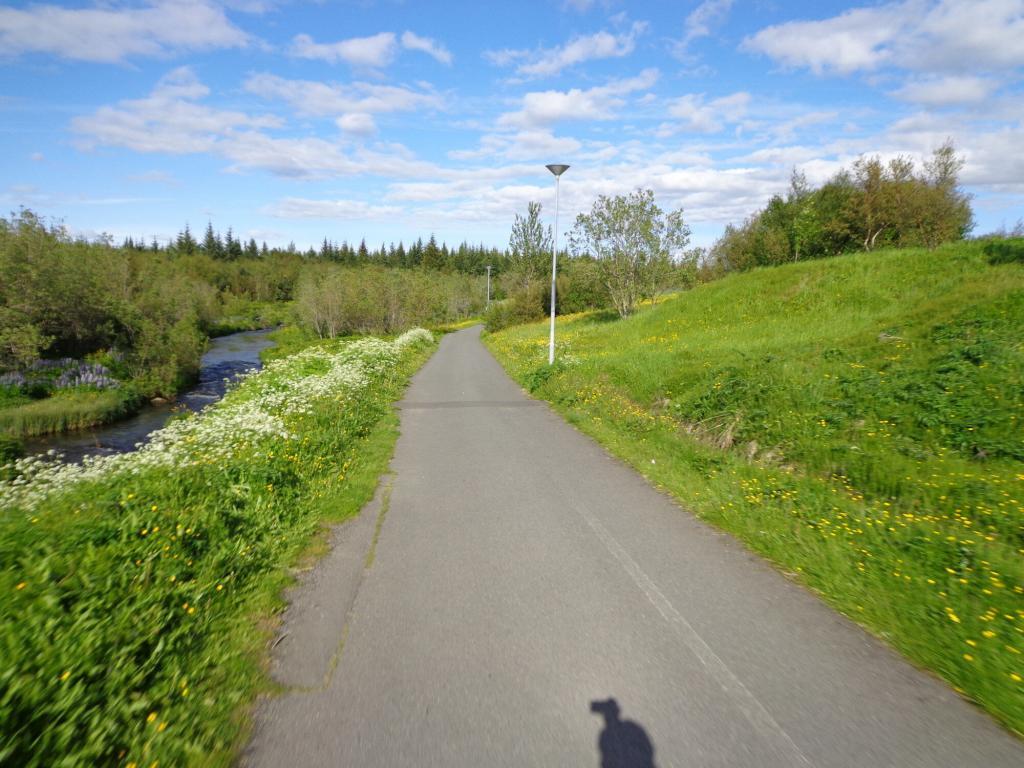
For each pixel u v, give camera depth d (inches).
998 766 92.4
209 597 142.0
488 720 103.4
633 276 1047.0
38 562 133.0
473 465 287.3
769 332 531.2
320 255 4552.2
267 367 631.2
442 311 2503.7
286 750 96.1
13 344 783.1
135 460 244.5
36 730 93.3
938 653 121.1
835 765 92.6
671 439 311.6
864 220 885.8
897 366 322.7
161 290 1147.3
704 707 107.0
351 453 296.5
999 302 370.3
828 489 220.2
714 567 169.5
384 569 168.7
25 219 894.4
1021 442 224.5
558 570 167.6
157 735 97.7
